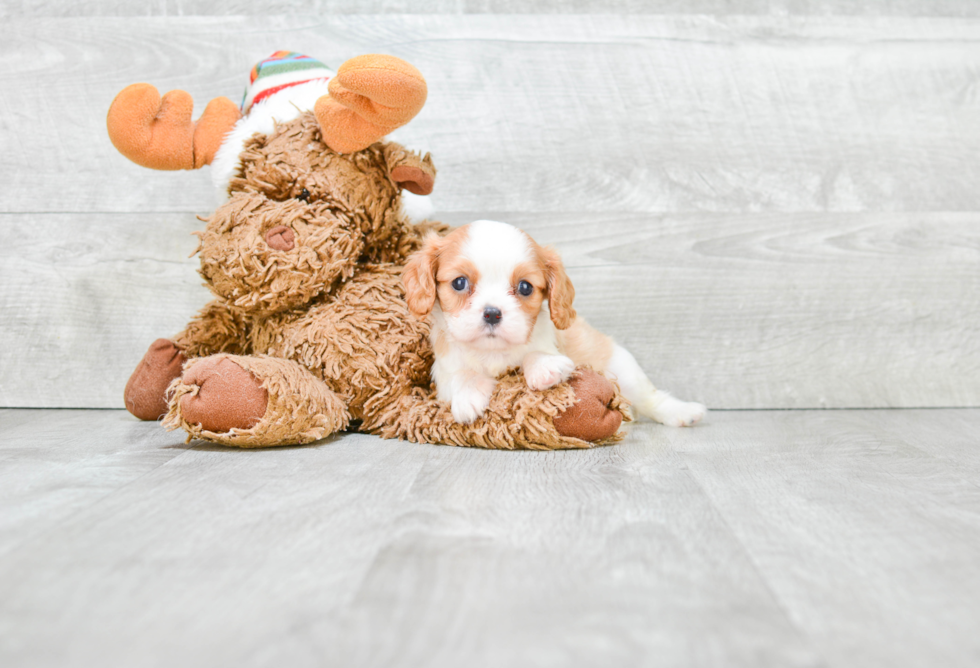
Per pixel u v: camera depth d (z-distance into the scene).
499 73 1.93
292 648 0.62
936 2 1.97
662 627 0.67
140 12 1.90
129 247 1.92
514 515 0.98
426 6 1.92
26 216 1.91
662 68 1.95
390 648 0.62
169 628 0.66
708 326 1.96
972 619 0.69
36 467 1.22
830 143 1.97
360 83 1.31
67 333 1.93
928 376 1.97
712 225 1.96
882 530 0.94
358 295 1.52
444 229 1.74
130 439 1.47
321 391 1.42
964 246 1.97
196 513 0.97
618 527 0.93
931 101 1.97
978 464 1.30
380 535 0.90
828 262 1.97
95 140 1.91
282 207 1.45
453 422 1.42
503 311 1.33
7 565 0.80
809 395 1.98
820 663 0.61
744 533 0.92
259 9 1.91
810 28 1.96
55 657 0.61
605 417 1.40
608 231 1.95
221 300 1.62
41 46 1.89
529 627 0.67
